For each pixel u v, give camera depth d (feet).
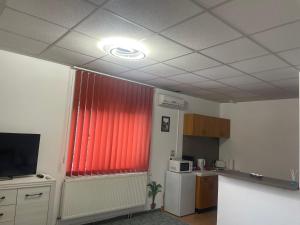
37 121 10.89
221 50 8.51
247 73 11.18
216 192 16.46
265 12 5.87
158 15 6.30
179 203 14.60
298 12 5.78
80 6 6.09
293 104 15.94
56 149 11.39
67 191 11.19
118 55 9.66
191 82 13.60
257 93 15.35
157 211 15.21
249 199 10.24
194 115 16.79
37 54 10.34
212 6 5.75
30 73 10.76
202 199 15.49
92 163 12.24
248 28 6.76
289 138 15.87
